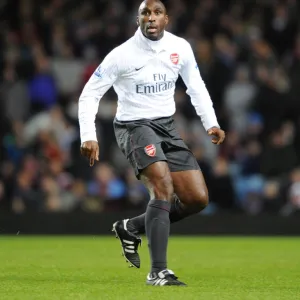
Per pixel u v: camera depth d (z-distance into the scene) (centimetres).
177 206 2614
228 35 6969
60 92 6650
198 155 5878
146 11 2503
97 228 5438
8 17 7006
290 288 2359
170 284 2338
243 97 6588
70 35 6931
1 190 5612
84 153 2491
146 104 2534
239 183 5988
